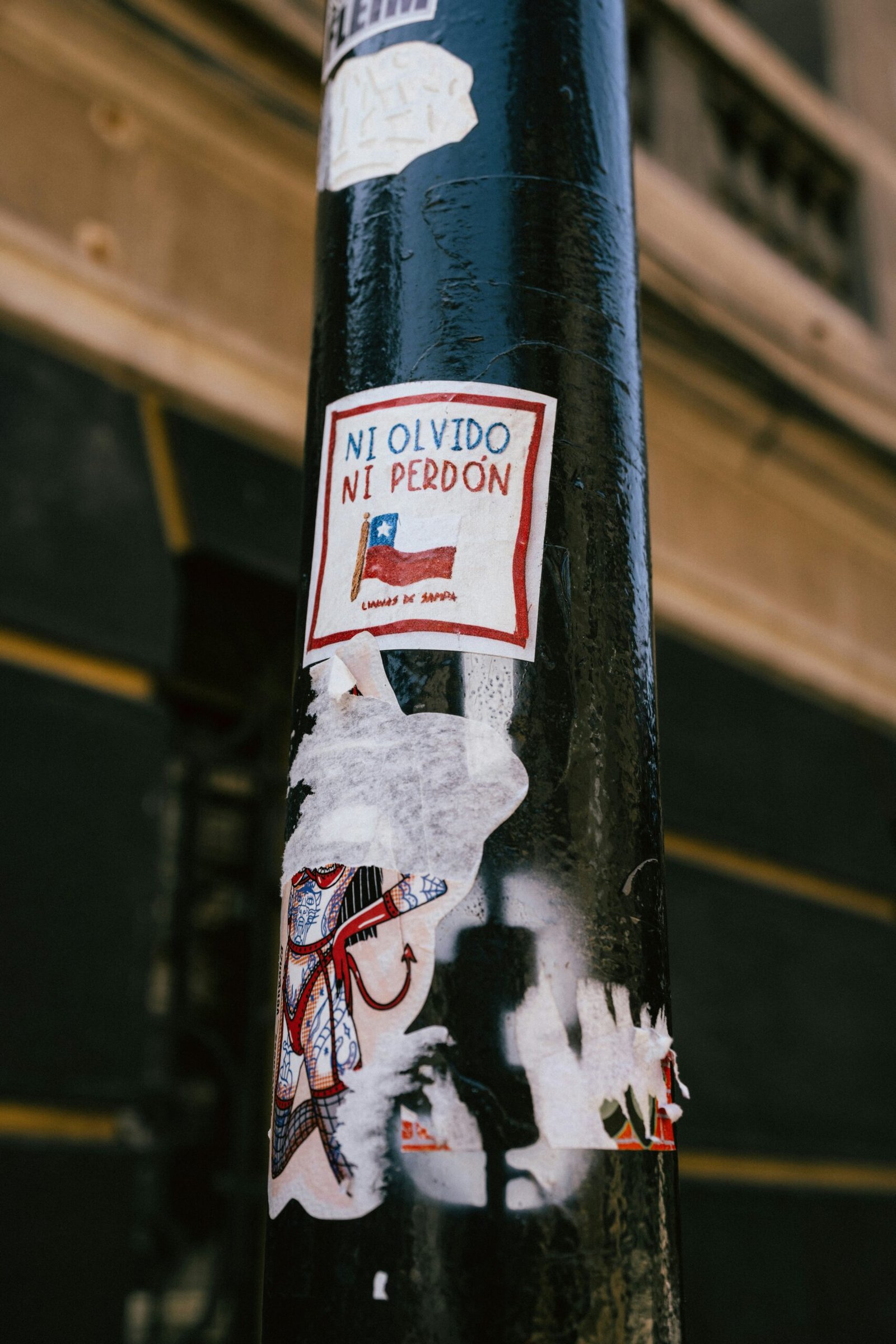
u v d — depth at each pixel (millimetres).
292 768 1371
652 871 1315
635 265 1589
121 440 4762
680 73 8562
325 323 1513
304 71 5742
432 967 1204
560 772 1277
